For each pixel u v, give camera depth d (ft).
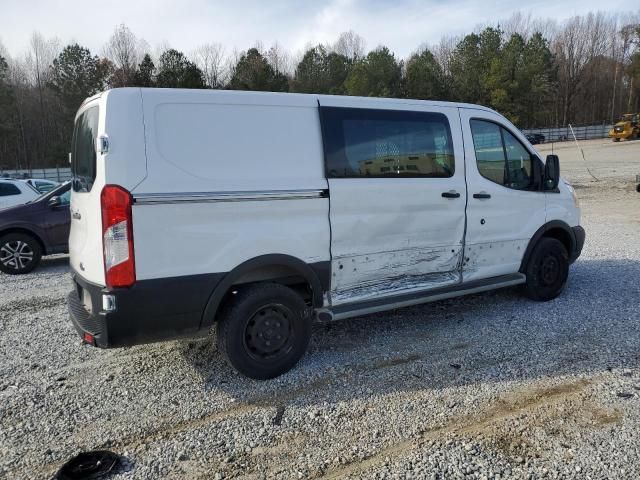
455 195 15.75
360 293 14.40
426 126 15.28
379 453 9.78
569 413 11.00
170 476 9.24
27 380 13.32
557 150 129.90
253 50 163.22
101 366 14.12
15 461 9.75
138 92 11.28
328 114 13.51
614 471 9.00
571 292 20.06
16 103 170.81
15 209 26.86
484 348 14.71
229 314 12.42
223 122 12.07
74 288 14.55
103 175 10.85
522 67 182.29
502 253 17.38
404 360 14.06
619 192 55.31
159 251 11.32
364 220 14.05
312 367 13.71
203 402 11.98
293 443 10.23
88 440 10.45
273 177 12.60
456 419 10.92
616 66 233.96
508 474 9.02
